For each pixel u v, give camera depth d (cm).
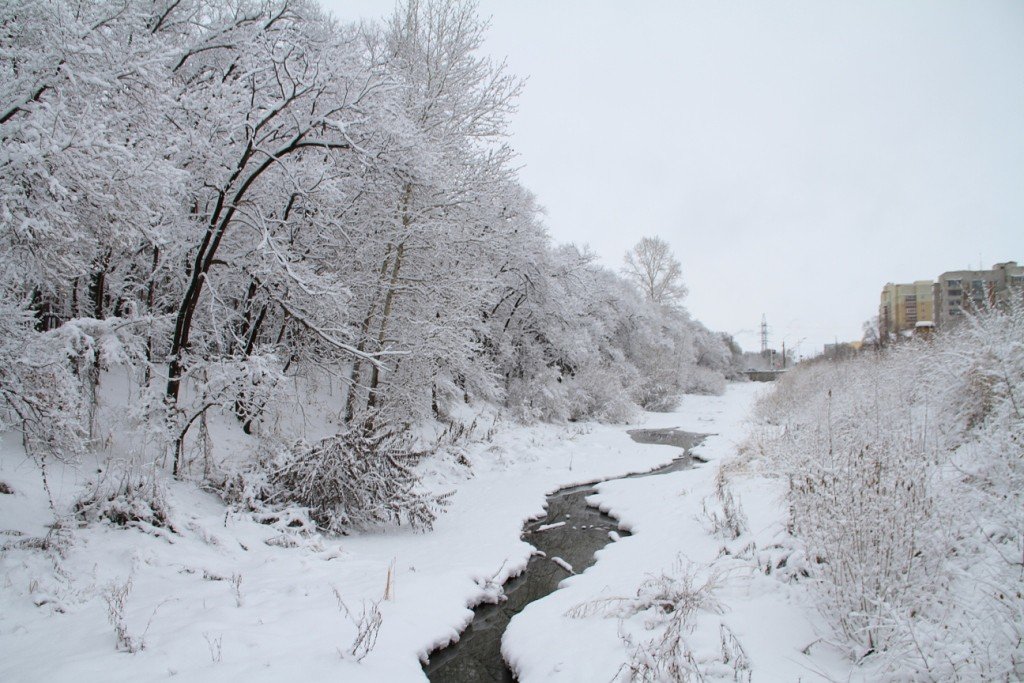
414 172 951
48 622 428
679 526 740
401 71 1164
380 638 450
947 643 321
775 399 1875
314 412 1176
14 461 630
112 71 582
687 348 3981
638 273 4159
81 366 688
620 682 377
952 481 471
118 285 895
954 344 886
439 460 1177
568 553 752
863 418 717
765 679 358
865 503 418
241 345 959
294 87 748
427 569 626
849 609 389
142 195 596
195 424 899
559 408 1947
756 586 493
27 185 521
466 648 502
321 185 802
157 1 856
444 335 1223
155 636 408
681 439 1828
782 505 657
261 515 688
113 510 587
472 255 1297
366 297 1180
